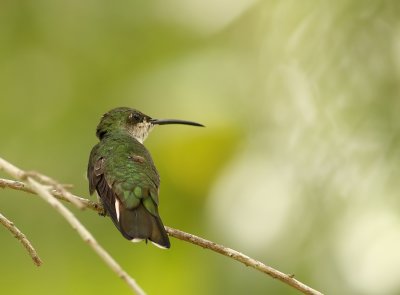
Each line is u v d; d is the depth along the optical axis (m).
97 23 12.83
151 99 12.30
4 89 12.31
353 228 10.76
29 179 5.68
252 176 11.52
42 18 12.83
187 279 11.34
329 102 11.27
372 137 10.96
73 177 11.61
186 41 12.88
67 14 12.84
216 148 11.98
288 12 12.14
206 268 11.12
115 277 11.45
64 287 11.41
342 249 10.70
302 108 11.49
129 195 8.21
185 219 11.59
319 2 11.80
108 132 10.22
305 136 11.30
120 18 12.88
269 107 11.89
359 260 10.60
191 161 11.93
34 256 7.54
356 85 11.22
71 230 11.44
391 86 11.16
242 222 11.23
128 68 12.62
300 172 11.12
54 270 11.40
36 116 12.12
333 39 11.50
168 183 11.80
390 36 11.36
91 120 12.11
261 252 10.90
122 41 12.80
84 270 11.42
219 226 11.32
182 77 12.43
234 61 12.52
